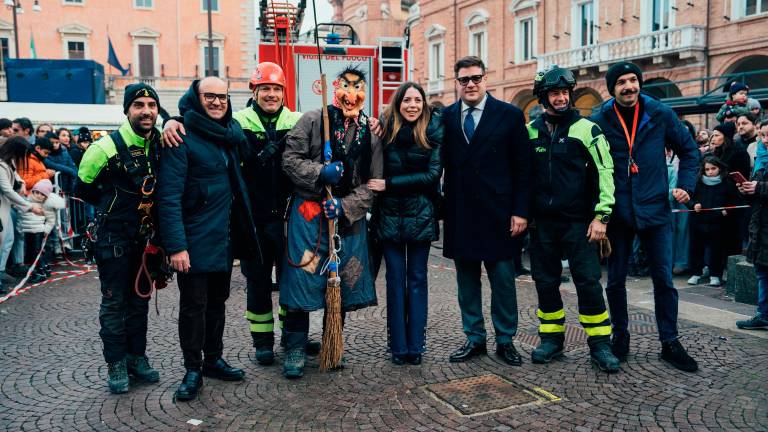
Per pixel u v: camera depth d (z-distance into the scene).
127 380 4.01
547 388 3.97
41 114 11.91
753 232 5.16
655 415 3.53
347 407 3.71
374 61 9.69
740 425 3.38
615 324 4.52
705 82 19.44
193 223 3.82
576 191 4.32
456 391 3.94
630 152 4.28
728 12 18.78
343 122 4.28
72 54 34.25
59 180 9.55
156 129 3.92
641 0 20.89
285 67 9.51
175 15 35.28
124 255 3.92
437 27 31.17
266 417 3.58
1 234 7.07
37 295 7.05
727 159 7.02
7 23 33.22
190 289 3.87
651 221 4.25
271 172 4.33
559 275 4.54
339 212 4.13
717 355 4.50
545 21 24.95
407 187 4.27
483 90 4.42
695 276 7.33
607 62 21.73
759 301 5.17
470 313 4.62
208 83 3.82
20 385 4.14
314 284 4.17
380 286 7.37
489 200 4.39
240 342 5.07
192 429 3.44
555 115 4.34
